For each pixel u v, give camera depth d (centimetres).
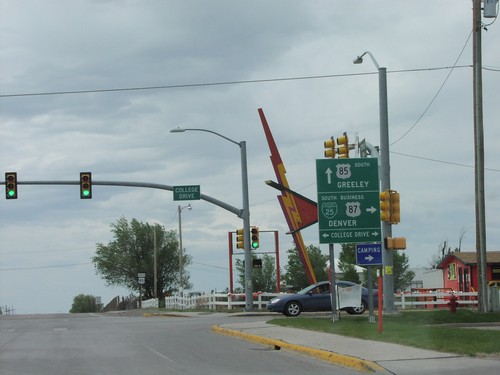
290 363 1468
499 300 2641
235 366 1426
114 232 8875
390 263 2562
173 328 2541
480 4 2714
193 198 3597
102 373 1342
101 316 4403
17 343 2028
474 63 2711
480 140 2688
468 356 1387
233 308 4056
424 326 2108
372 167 2220
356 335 1823
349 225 2195
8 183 3228
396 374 1211
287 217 4272
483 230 2667
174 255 9006
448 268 4888
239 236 3691
